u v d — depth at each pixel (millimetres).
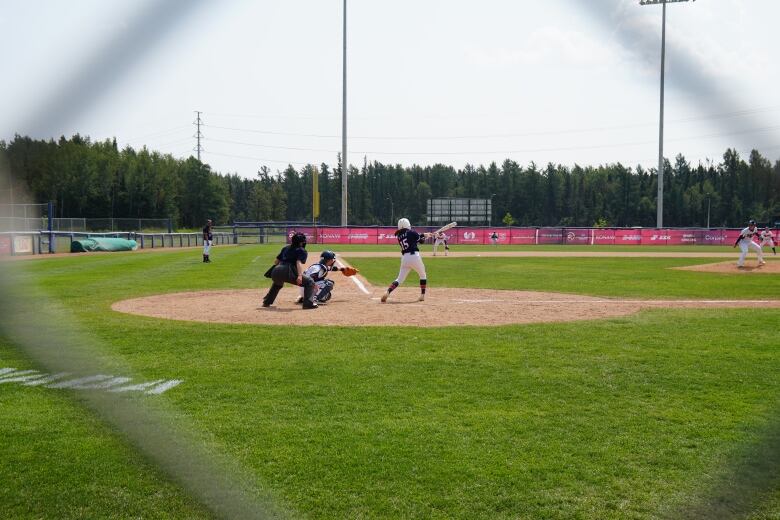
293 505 3387
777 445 4195
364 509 3363
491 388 5625
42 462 3949
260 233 53812
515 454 4109
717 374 6152
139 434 4289
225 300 12164
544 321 9547
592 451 4160
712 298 12844
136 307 11000
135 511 3342
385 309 10945
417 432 4496
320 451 4125
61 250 32250
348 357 6863
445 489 3611
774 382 5863
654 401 5262
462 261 26891
